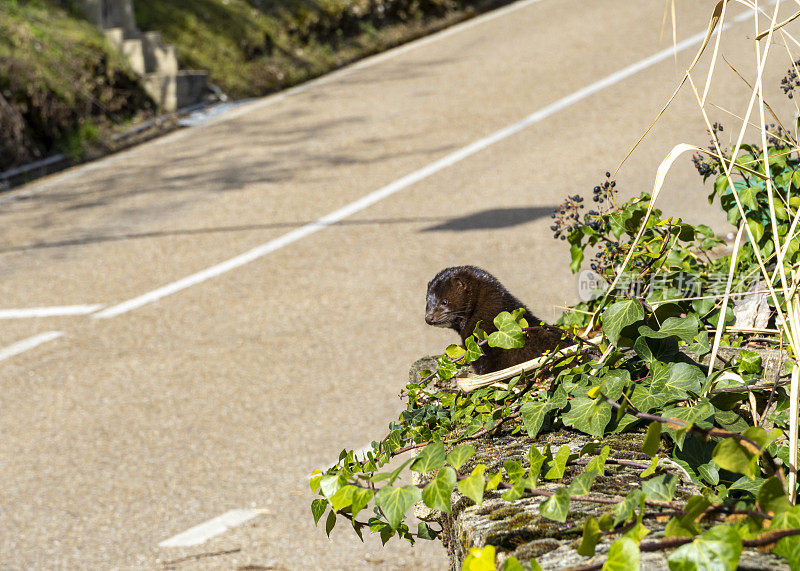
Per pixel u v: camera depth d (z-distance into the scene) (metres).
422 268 8.25
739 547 1.29
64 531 4.79
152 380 6.56
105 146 13.36
